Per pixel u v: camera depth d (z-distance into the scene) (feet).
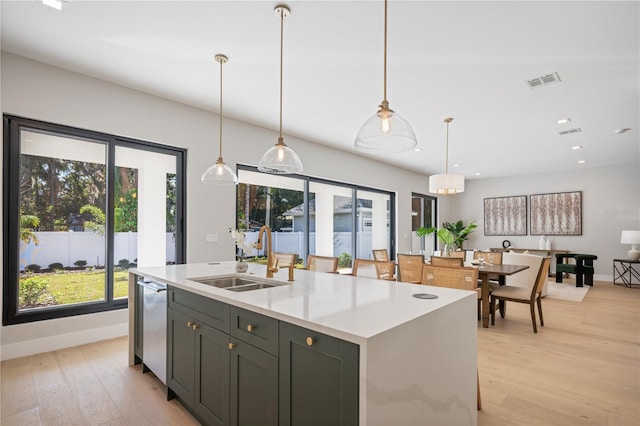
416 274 14.10
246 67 10.02
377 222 24.22
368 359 3.60
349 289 6.40
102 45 8.87
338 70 10.11
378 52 9.04
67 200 10.91
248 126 15.21
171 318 7.26
